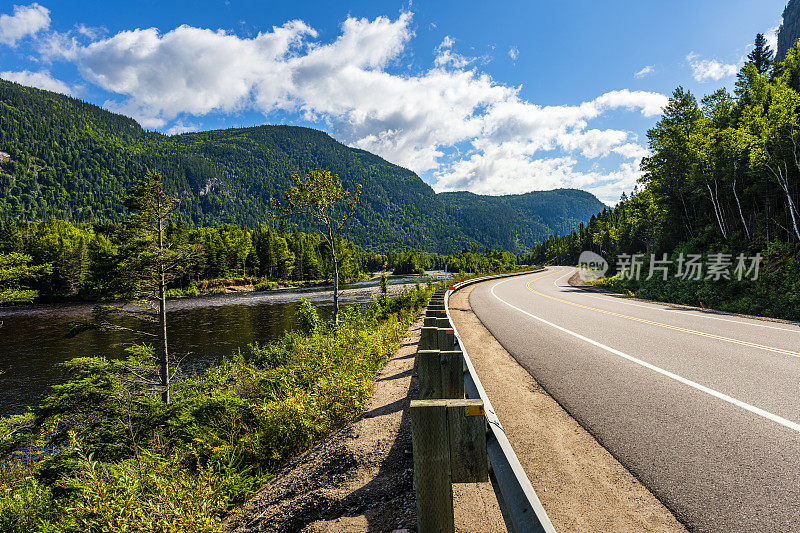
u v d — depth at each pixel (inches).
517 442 141.9
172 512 137.8
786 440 131.7
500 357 282.5
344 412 223.9
